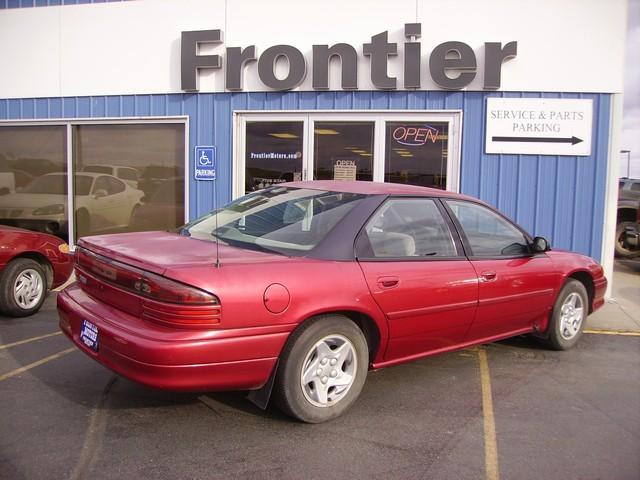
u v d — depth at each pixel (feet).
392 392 14.26
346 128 27.12
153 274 10.83
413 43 25.91
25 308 20.39
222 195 28.25
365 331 13.01
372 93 26.68
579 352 18.22
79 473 9.97
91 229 30.45
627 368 16.72
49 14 29.48
